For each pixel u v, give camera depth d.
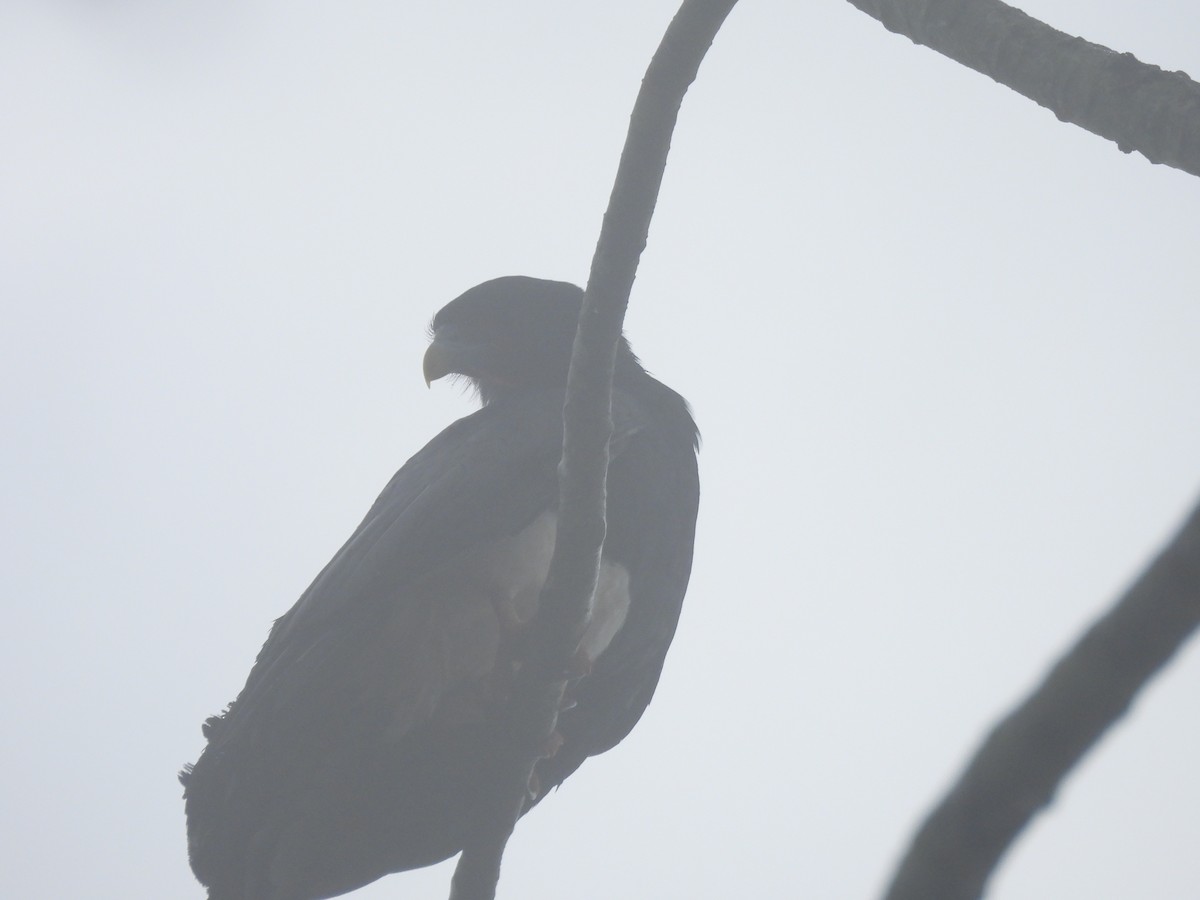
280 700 11.24
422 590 11.46
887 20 8.48
